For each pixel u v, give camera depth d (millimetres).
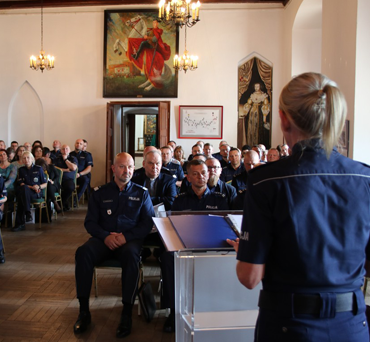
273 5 9047
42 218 6316
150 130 19406
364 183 1062
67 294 3369
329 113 992
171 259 2785
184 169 6680
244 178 4496
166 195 3912
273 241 1070
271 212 1049
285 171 1051
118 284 3633
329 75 5316
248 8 9117
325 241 1017
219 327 1548
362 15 4414
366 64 4441
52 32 9539
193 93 9320
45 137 9695
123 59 9398
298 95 1034
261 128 9250
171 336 2672
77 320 2756
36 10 9516
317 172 1043
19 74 9633
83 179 8117
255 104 9234
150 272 3910
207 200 3234
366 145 4477
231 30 9195
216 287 1543
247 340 1565
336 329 1021
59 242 5078
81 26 9477
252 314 1563
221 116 9273
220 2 9109
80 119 9594
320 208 1026
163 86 9359
